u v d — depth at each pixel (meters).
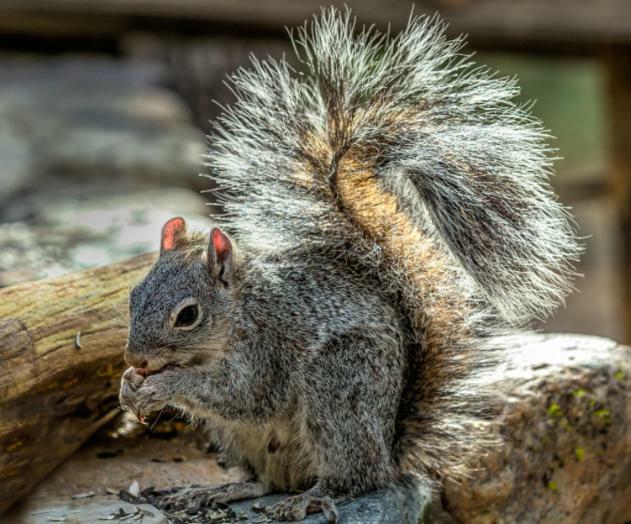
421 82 10.29
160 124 24.55
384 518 9.08
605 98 23.84
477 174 10.01
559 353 11.38
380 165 10.13
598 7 20.03
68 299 9.59
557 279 10.09
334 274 9.64
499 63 40.97
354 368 9.23
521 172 10.06
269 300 9.42
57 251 14.33
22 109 25.39
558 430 10.77
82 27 22.27
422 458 9.82
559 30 20.02
